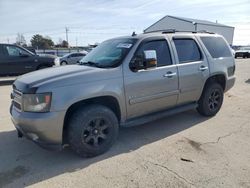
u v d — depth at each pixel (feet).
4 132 16.30
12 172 11.47
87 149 12.37
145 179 10.66
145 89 14.20
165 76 15.05
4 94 29.30
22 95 11.55
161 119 18.44
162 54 15.33
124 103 13.51
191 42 17.16
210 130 16.16
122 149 13.60
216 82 19.15
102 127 12.84
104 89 12.53
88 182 10.55
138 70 13.83
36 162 12.37
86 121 12.14
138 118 14.69
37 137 11.57
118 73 13.16
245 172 11.07
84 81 12.08
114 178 10.80
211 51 18.29
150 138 15.03
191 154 12.82
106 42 16.61
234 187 10.02
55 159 12.64
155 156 12.71
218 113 19.86
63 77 11.87
